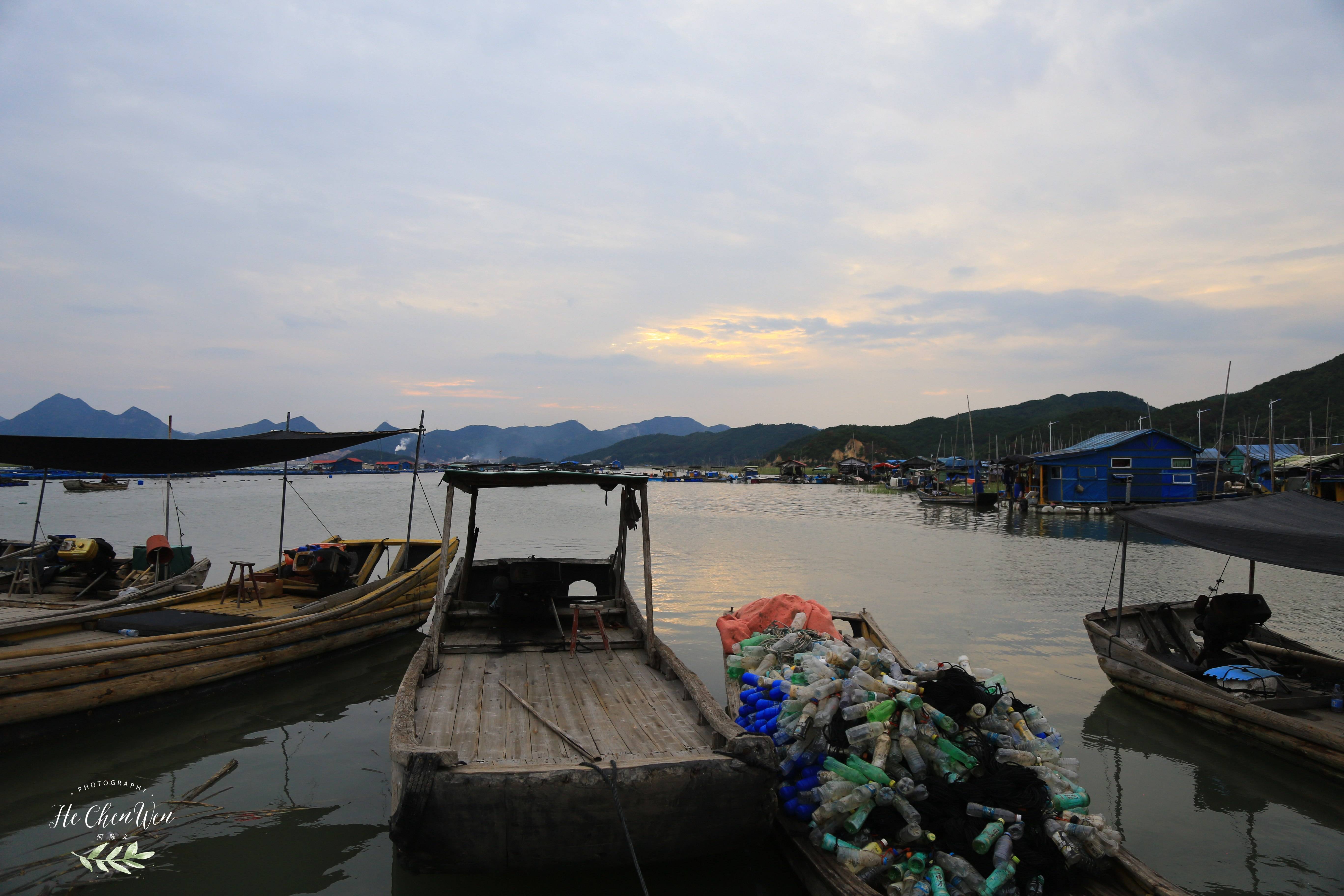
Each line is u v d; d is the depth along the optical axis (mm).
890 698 5629
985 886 4562
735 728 5277
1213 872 5594
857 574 18797
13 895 5008
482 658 7652
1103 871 4953
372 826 6078
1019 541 26906
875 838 5191
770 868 5625
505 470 8023
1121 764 7504
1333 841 6043
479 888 5270
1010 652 11469
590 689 6734
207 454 11148
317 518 34219
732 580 17734
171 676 8297
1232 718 7883
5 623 8781
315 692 9500
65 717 7426
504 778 4551
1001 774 5250
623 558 9516
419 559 14625
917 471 79312
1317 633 12938
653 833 4840
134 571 12219
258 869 5406
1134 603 15211
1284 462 39281
